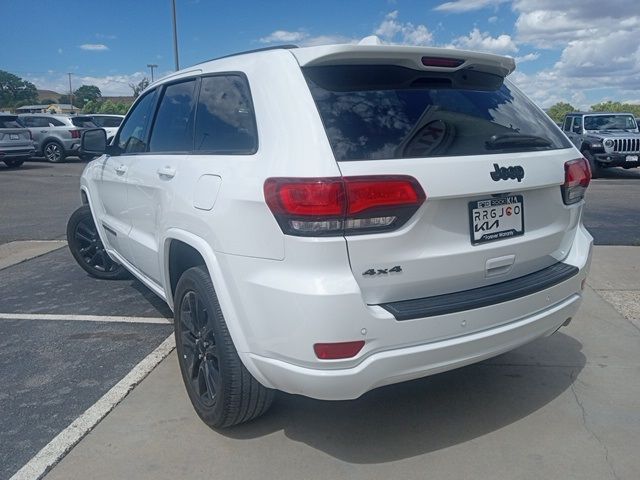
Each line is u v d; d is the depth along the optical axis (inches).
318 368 100.0
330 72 110.1
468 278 111.7
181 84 156.2
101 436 126.0
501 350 114.3
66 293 226.8
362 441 123.5
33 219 398.6
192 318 130.6
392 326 100.5
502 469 113.7
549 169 120.9
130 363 162.4
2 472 114.1
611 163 637.3
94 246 238.8
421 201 102.0
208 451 120.4
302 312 98.6
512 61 128.2
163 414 134.6
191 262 142.3
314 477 112.2
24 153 761.6
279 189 100.9
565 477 111.1
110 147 199.5
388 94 111.6
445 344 105.0
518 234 118.0
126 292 227.3
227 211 110.7
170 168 141.3
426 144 106.8
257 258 105.7
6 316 201.3
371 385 102.0
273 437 125.0
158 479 112.0
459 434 125.7
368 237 99.4
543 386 145.9
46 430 129.0
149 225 158.6
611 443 121.6
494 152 114.0
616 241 303.9
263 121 112.2
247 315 108.3
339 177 97.7
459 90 122.3
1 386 149.9
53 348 173.3
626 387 145.1
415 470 113.8
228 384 116.5
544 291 118.8
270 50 121.4
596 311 196.7
